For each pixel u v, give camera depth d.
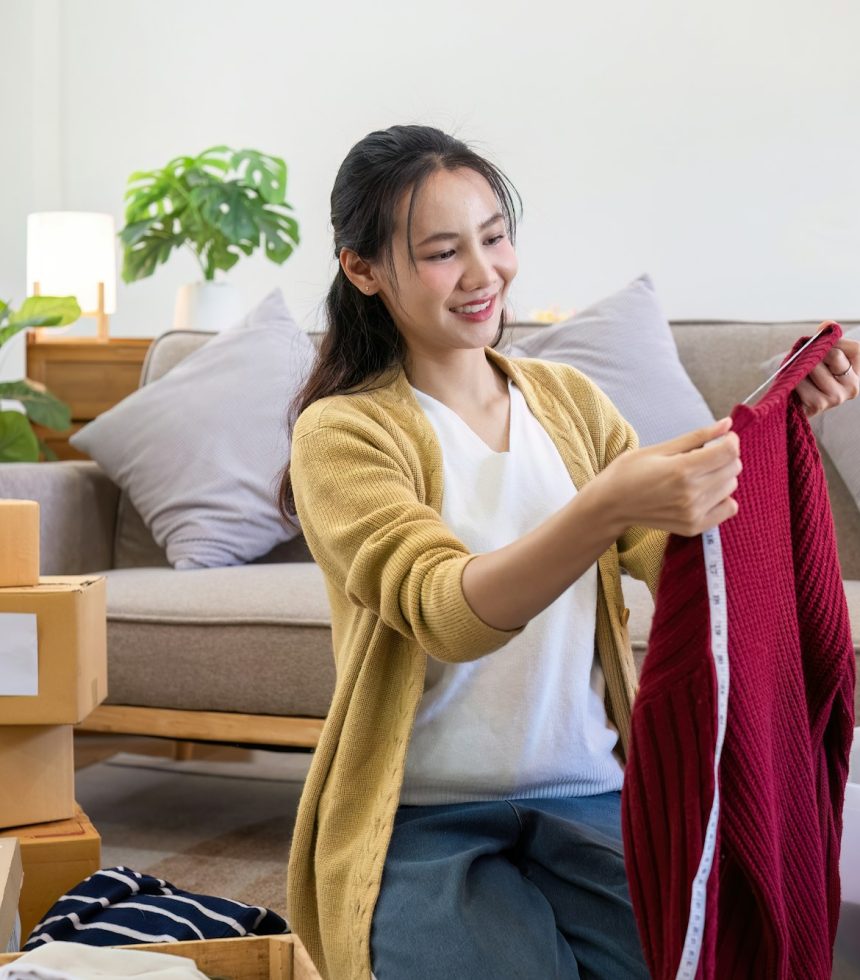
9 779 1.52
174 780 2.66
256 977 1.04
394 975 1.02
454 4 4.38
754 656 0.87
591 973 1.05
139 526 2.65
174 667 2.12
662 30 4.23
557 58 4.31
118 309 4.68
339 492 1.11
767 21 4.16
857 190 4.12
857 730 1.31
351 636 1.20
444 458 1.21
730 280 4.23
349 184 1.20
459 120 4.39
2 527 1.52
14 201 4.51
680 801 0.83
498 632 0.95
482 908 1.04
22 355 4.39
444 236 1.14
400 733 1.13
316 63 4.50
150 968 0.97
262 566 2.35
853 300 4.14
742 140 4.20
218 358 2.60
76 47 4.66
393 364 1.27
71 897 1.30
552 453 1.25
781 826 0.97
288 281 4.55
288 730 2.08
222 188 3.47
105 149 4.66
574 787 1.19
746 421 0.83
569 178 4.32
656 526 0.83
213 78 4.58
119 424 2.56
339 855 1.14
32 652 1.49
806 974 0.97
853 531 2.27
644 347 2.38
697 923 0.82
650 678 0.84
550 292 4.35
